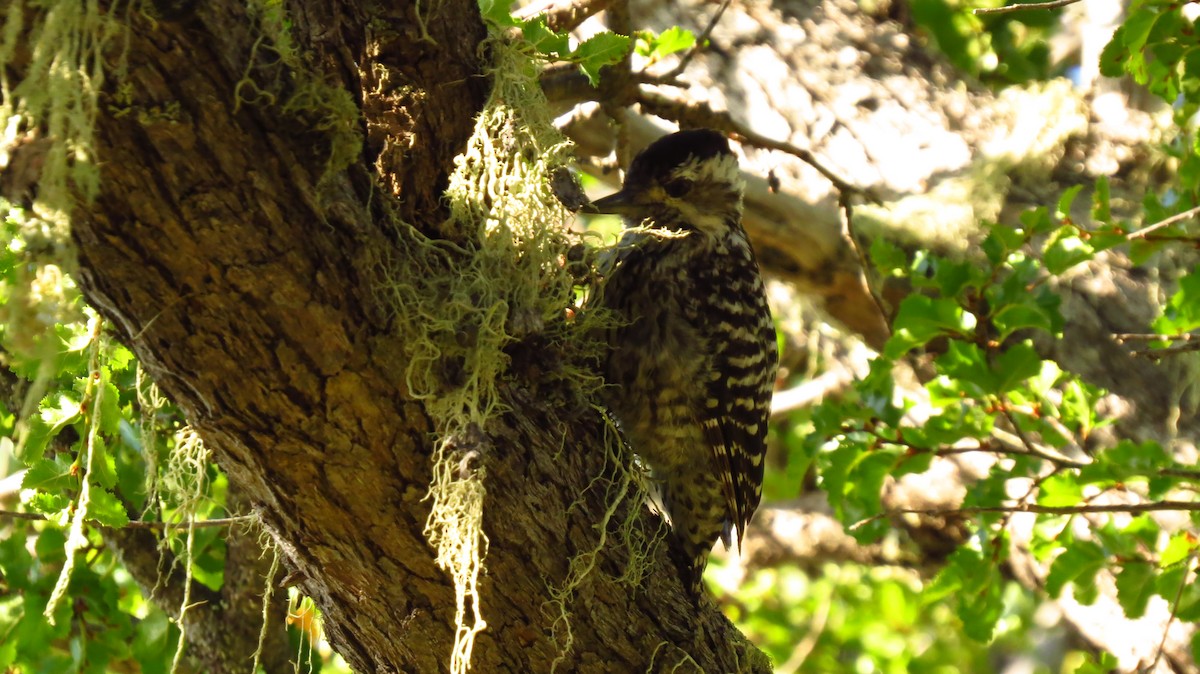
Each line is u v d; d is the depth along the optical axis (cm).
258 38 480
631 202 795
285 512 557
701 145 805
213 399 512
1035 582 1205
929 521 1365
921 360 1146
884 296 1149
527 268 600
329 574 582
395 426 537
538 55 651
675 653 661
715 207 804
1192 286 824
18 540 802
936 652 1689
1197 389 1111
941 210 1183
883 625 1688
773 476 1684
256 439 525
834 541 1571
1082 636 1223
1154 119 1238
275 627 841
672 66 1257
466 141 600
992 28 1478
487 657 603
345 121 500
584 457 632
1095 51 1283
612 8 873
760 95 1270
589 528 620
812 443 894
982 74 1430
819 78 1289
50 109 436
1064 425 880
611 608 634
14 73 446
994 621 888
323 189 500
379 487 546
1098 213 810
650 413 779
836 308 1270
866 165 1232
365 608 594
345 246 510
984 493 876
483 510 575
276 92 483
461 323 557
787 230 1201
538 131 623
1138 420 1093
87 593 805
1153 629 1123
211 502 784
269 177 481
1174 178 1207
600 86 881
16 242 550
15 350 500
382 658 618
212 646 838
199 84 457
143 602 894
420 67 580
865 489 873
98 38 433
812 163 1008
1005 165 1207
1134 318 1138
